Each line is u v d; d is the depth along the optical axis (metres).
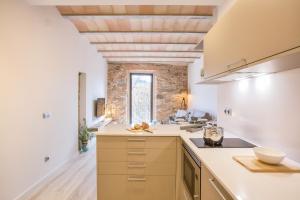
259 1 1.28
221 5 3.09
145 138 2.42
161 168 2.44
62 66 3.96
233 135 2.46
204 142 2.03
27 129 2.84
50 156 3.52
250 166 1.35
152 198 2.46
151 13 3.73
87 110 5.52
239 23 1.57
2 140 2.37
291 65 1.37
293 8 0.98
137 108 8.74
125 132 2.47
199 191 1.67
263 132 1.90
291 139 1.54
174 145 2.44
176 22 4.14
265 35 1.22
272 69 1.57
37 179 3.11
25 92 2.79
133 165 2.43
